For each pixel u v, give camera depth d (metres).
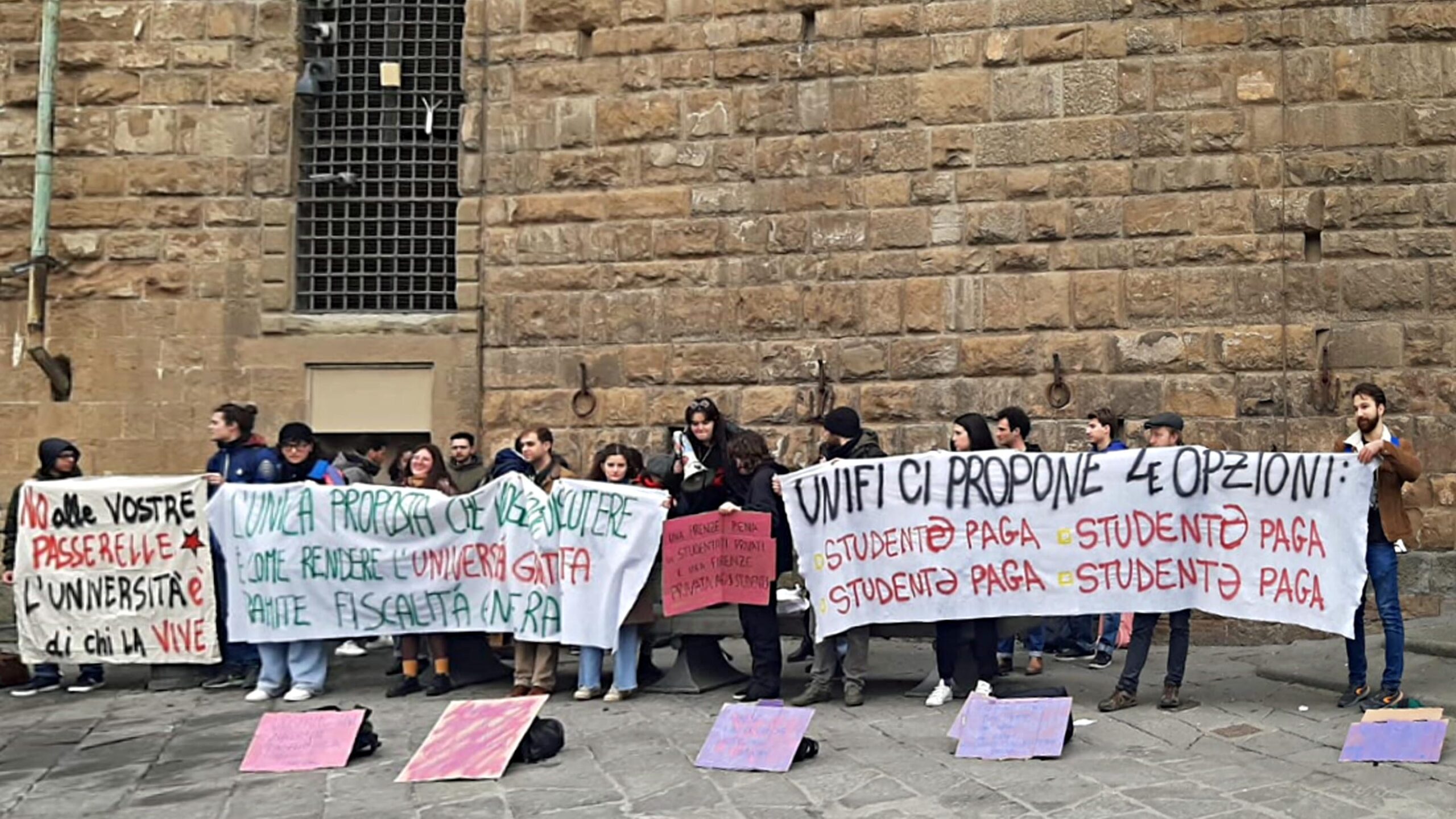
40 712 9.57
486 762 7.30
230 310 13.34
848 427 9.32
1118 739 7.67
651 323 12.66
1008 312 11.98
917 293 12.15
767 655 9.02
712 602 9.03
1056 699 7.55
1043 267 11.94
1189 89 11.77
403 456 12.53
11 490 13.28
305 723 7.86
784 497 9.03
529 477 9.96
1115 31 11.91
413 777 7.25
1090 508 8.69
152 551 10.02
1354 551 8.12
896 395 12.12
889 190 12.26
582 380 12.74
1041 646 10.03
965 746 7.39
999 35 12.12
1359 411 8.22
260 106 13.48
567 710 9.01
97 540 10.08
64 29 13.52
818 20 12.47
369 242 13.53
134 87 13.50
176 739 8.50
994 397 11.95
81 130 13.49
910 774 7.02
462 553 9.70
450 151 13.48
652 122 12.75
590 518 9.34
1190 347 11.62
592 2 12.93
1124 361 11.73
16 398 13.39
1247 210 11.60
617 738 8.07
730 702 9.15
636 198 12.75
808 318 12.34
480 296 13.03
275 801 6.93
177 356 13.34
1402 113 11.45
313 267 13.50
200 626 9.95
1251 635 11.15
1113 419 11.16
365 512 9.80
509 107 13.05
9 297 13.50
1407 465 8.04
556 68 12.98
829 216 12.36
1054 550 8.71
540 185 12.95
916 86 12.25
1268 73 11.65
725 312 12.51
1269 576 8.35
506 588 9.57
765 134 12.52
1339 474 8.22
